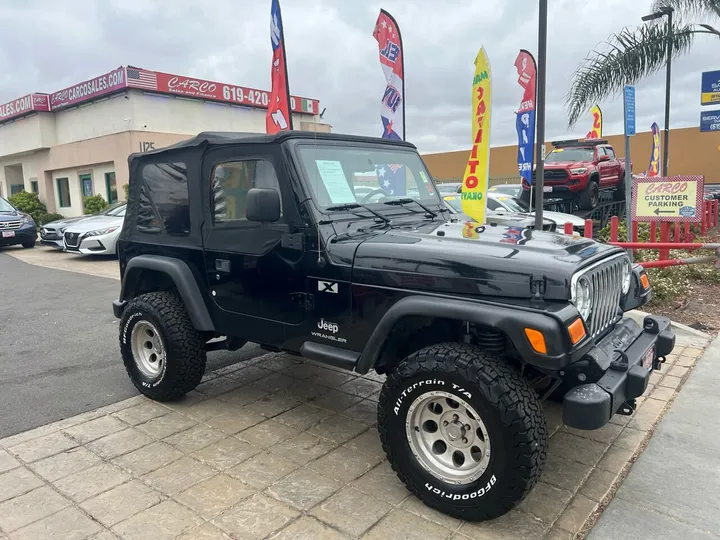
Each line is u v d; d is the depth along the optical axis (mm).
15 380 4926
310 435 3746
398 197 3994
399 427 2902
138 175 4461
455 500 2740
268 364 5207
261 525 2760
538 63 5703
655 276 7484
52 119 23500
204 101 21672
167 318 4074
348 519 2799
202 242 3947
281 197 3426
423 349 2846
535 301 2623
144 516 2848
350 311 3217
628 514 2807
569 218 10664
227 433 3785
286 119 7664
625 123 6824
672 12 10641
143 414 4121
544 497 2971
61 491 3094
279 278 3520
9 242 15719
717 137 25375
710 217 13984
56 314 7562
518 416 2527
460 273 2799
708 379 4508
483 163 4348
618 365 2805
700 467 3232
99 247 12812
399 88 8305
